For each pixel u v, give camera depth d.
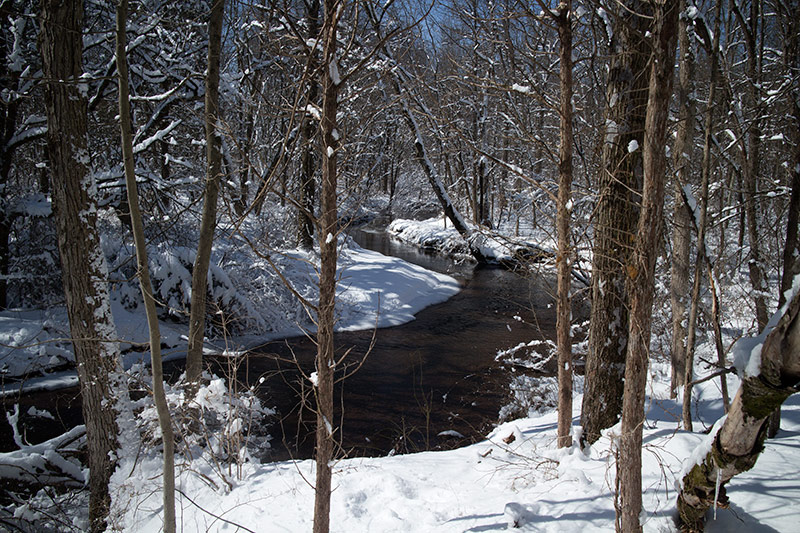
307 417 7.96
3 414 7.78
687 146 5.93
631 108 4.54
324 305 3.25
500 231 21.83
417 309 14.36
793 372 2.00
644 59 4.48
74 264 4.91
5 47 9.61
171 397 5.38
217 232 12.84
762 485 3.60
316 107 3.34
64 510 5.33
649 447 4.42
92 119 9.91
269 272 12.91
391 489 4.53
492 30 6.00
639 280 2.68
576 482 4.17
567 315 4.57
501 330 12.56
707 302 8.20
